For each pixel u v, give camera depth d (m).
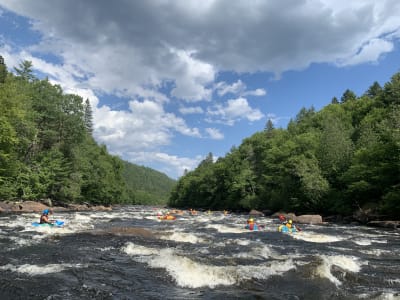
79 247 15.16
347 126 75.25
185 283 9.81
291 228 26.23
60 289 8.94
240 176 83.50
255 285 9.68
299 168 53.06
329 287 9.67
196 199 119.69
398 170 38.31
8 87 42.03
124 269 11.27
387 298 8.70
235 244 17.53
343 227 32.91
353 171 43.75
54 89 57.22
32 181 48.88
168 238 18.86
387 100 73.50
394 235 25.39
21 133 45.78
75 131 59.19
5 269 10.77
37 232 19.70
